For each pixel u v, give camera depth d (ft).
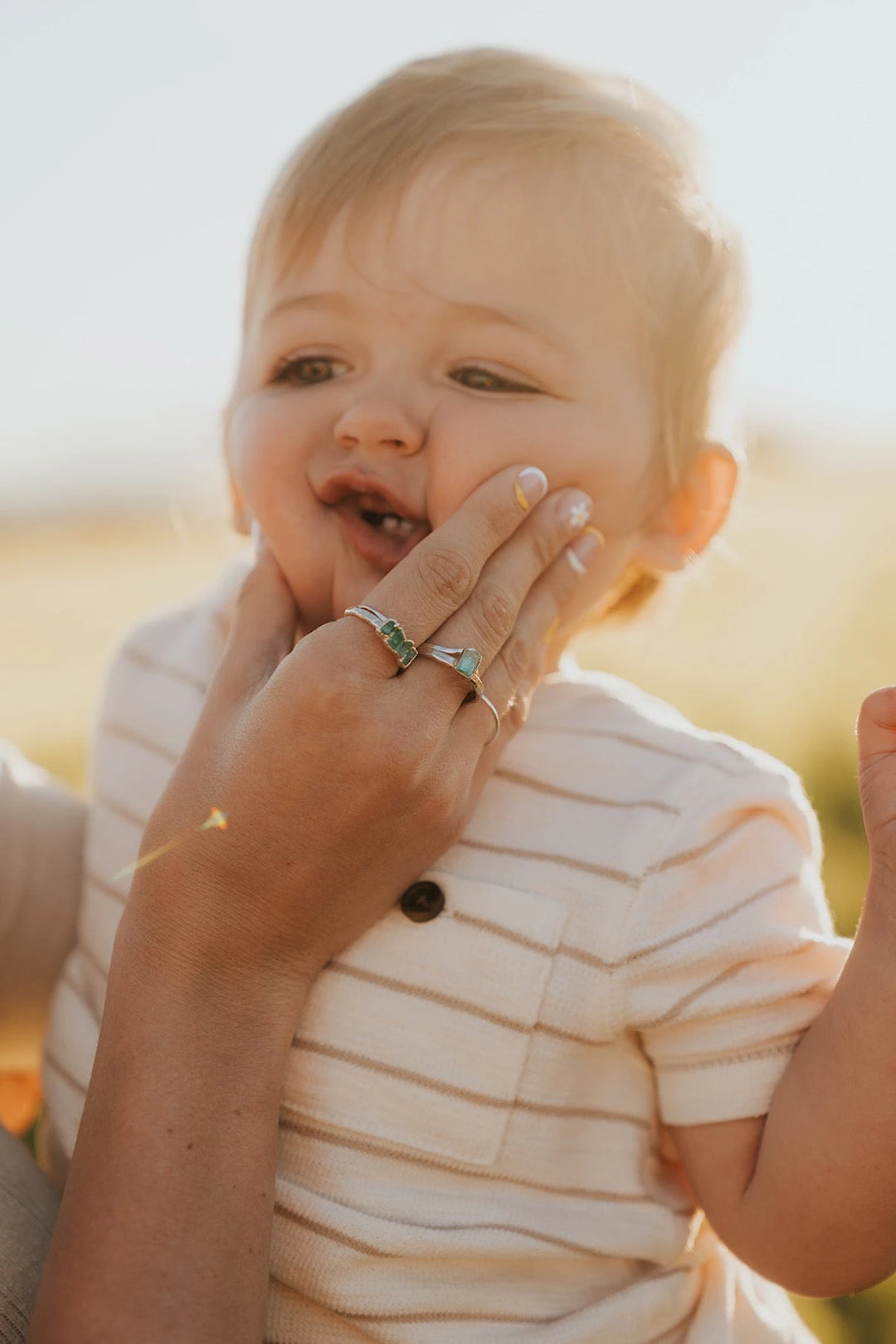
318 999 3.86
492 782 4.35
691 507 4.94
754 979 3.95
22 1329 3.33
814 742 11.50
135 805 4.82
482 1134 3.83
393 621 3.59
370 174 4.34
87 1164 3.35
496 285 4.21
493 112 4.43
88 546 50.24
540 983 3.91
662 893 4.03
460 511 3.90
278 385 4.48
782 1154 3.68
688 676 13.64
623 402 4.42
